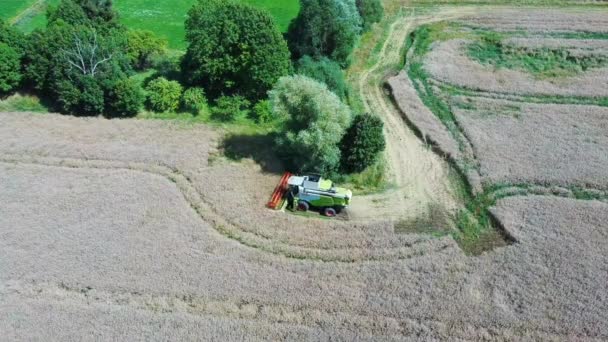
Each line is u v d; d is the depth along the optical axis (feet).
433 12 245.65
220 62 180.04
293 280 127.34
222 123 181.37
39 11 247.50
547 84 194.70
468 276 127.24
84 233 138.51
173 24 238.89
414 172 160.86
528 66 205.46
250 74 181.06
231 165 163.53
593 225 139.03
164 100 184.34
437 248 135.44
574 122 175.22
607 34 221.05
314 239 138.41
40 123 180.34
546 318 117.39
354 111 184.14
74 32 187.01
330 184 147.74
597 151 163.12
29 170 159.74
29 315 118.62
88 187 153.28
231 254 134.00
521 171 156.66
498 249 133.80
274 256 133.80
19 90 192.24
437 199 151.74
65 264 130.21
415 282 126.21
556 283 124.57
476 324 116.78
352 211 148.36
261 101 183.83
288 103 150.20
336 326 116.88
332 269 130.00
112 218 142.92
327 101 149.59
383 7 249.34
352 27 213.05
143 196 150.30
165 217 143.84
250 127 179.63
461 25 233.14
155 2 257.55
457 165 160.76
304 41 197.47
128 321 117.80
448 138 170.40
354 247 136.56
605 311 118.21
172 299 123.34
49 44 185.68
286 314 120.06
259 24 177.88
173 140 172.86
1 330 114.93
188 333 115.55
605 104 184.85
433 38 223.92
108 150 167.63
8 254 132.46
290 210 151.43
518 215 143.13
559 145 165.78
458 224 143.95
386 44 223.10
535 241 135.44
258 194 152.56
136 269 129.18
